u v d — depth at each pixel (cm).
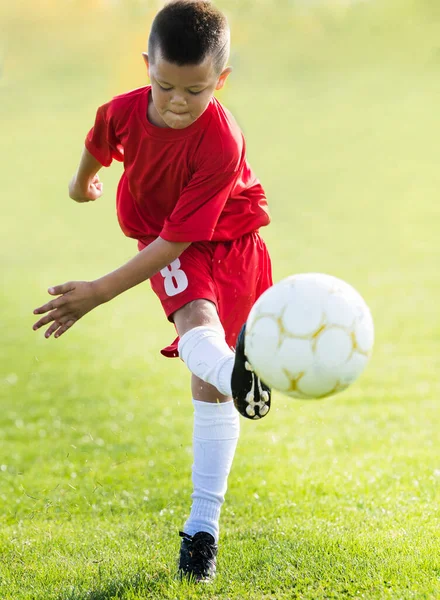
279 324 888
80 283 1034
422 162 9675
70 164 10944
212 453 1109
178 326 1116
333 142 10788
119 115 1115
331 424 2417
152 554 1184
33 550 1227
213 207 1088
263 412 1004
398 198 8475
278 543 1194
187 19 970
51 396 2977
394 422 2420
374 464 1805
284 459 1916
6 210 9181
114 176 9975
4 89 14225
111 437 2316
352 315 889
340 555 1111
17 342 4103
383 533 1222
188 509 1465
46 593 1038
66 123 12625
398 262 6184
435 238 6950
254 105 12650
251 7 16275
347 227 7581
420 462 1798
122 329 4484
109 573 1103
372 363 3475
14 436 2392
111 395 2983
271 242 7169
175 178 1114
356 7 16075
